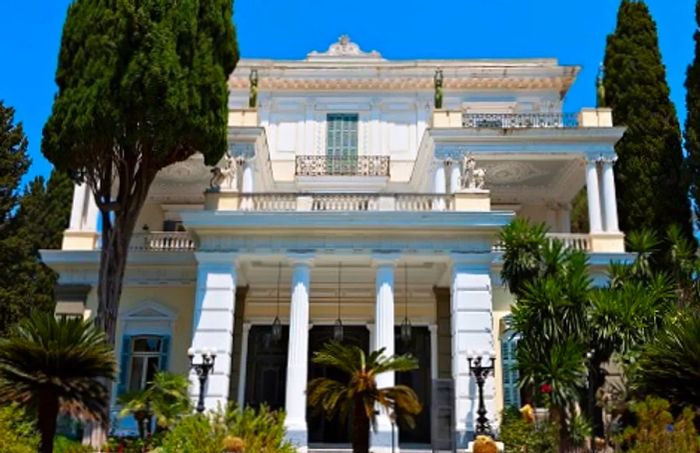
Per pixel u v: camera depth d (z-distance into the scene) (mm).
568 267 17547
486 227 19141
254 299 23672
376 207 19938
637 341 15984
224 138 18641
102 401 13039
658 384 13656
